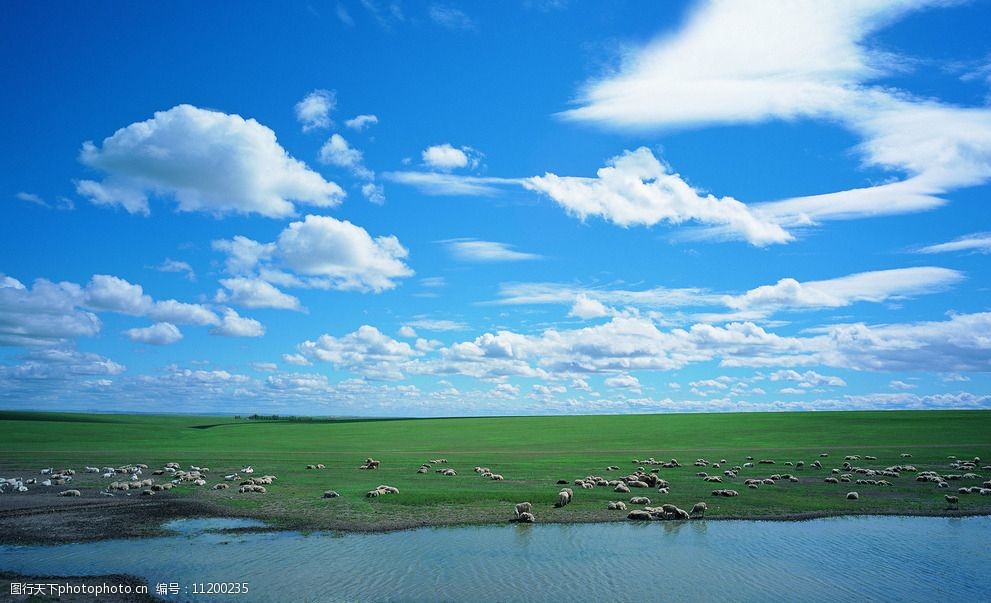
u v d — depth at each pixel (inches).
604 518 1425.9
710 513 1494.8
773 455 3107.8
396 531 1291.8
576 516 1444.4
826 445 3722.9
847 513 1515.7
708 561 1083.3
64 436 4446.4
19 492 1759.4
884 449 3405.5
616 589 930.7
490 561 1067.9
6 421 5467.5
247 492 1738.4
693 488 1897.1
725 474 2260.1
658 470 2416.3
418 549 1145.4
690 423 5565.9
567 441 4192.9
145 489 1721.2
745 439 4173.2
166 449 3513.8
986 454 3038.9
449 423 6363.2
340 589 914.7
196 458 2886.3
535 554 1117.7
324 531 1285.7
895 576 1009.5
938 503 1643.7
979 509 1569.9
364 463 2655.0
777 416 6072.8
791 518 1454.2
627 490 1770.4
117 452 3233.3
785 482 2046.0
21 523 1346.0
